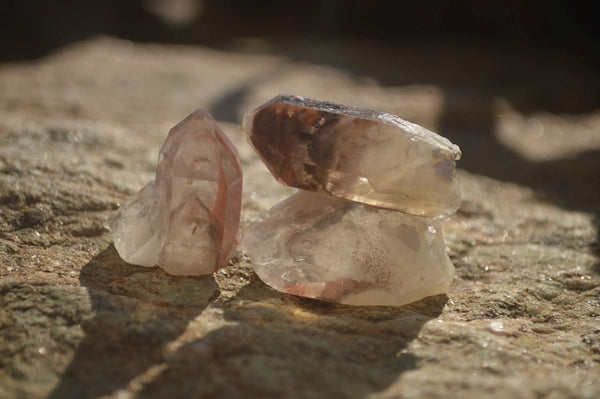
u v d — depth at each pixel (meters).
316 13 1.79
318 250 0.29
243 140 0.45
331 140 0.28
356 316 0.28
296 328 0.27
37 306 0.27
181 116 0.57
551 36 1.32
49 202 0.32
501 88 0.88
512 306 0.29
